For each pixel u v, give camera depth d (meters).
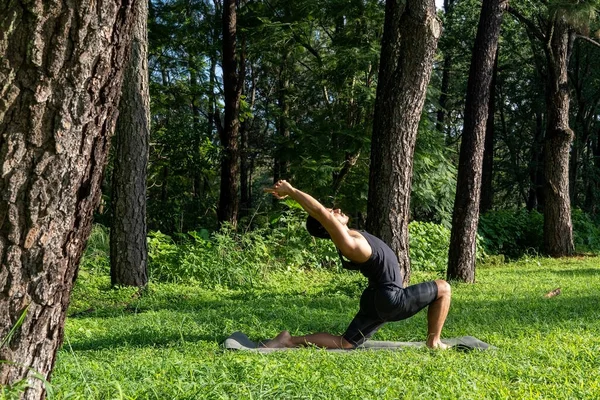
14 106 2.85
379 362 5.69
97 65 2.96
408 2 11.59
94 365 5.12
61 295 3.12
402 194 11.87
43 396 3.14
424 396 4.63
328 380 4.88
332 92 25.77
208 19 28.62
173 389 4.30
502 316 8.86
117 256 12.80
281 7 26.31
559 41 21.70
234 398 4.27
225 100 23.58
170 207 24.91
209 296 12.40
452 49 32.53
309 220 6.68
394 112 11.77
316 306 10.66
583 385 4.98
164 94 28.66
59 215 3.00
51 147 2.92
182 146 24.75
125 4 3.03
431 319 6.66
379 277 6.59
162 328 7.77
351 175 24.00
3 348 2.98
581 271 16.88
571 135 22.08
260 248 15.99
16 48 2.82
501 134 44.25
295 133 24.42
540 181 40.84
